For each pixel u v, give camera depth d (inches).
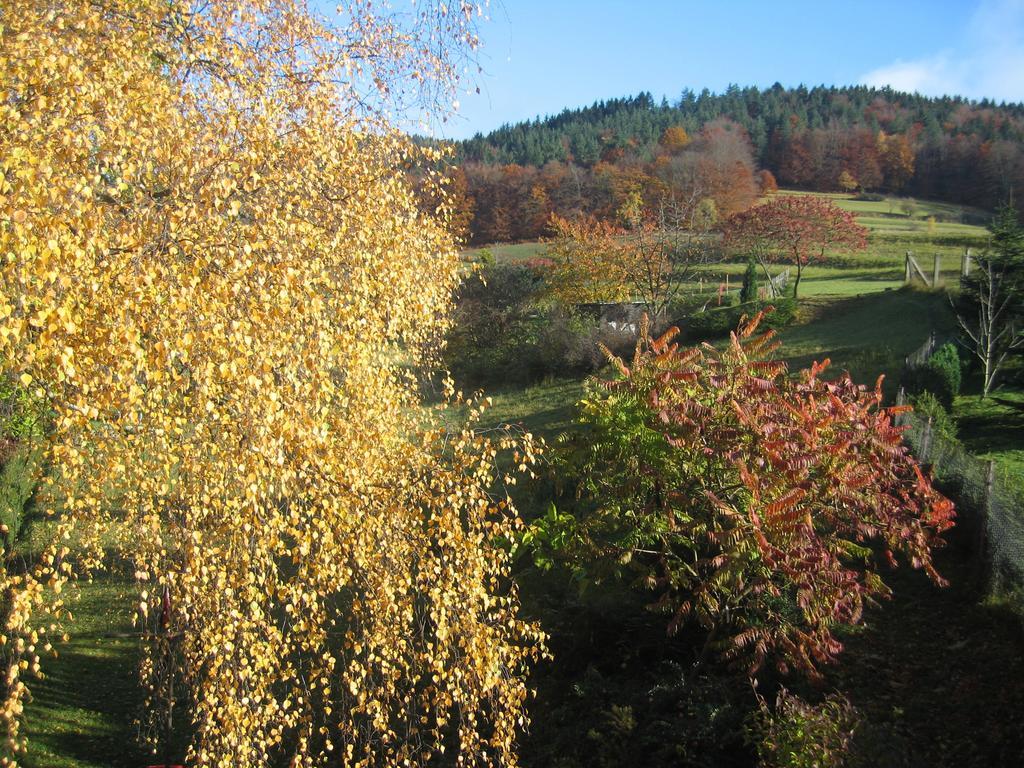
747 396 289.1
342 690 211.9
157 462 186.2
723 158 2452.0
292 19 229.8
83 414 147.3
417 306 244.1
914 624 317.4
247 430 156.3
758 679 285.7
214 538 190.7
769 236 1368.1
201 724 201.6
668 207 1549.0
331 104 222.8
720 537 265.7
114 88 165.0
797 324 1098.7
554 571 403.9
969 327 758.5
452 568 191.9
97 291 143.3
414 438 222.7
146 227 154.9
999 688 263.9
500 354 1160.8
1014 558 305.9
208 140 177.8
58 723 359.3
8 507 442.0
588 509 380.5
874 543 388.8
